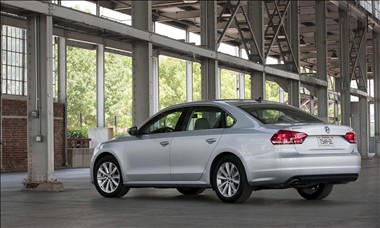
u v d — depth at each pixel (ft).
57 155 90.74
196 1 96.32
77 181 53.72
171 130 32.55
